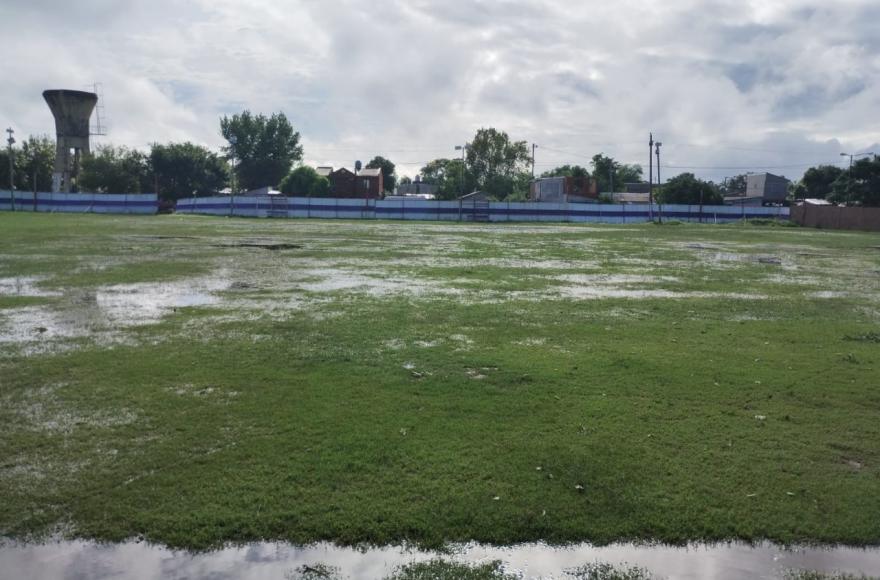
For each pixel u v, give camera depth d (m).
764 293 13.95
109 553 3.47
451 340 8.40
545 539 3.64
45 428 5.06
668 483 4.27
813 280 16.78
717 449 4.84
